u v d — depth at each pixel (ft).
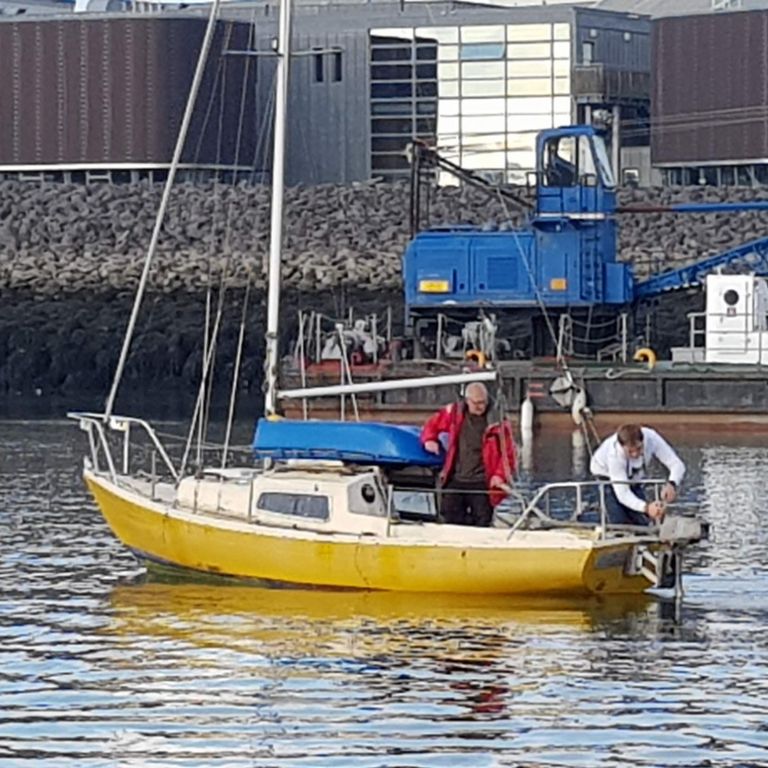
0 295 255.91
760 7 317.01
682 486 124.98
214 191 274.77
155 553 85.87
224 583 84.38
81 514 109.50
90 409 188.85
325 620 78.48
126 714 66.13
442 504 82.33
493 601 80.07
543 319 174.40
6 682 69.87
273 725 64.95
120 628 77.71
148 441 152.46
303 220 268.82
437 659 72.64
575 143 173.17
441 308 175.01
